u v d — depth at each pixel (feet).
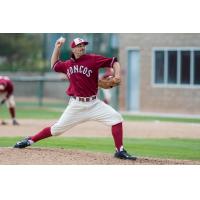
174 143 160.56
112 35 325.83
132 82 288.51
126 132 188.24
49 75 401.70
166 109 274.36
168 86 273.33
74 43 119.24
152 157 131.54
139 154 136.56
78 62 120.26
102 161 119.03
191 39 265.95
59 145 145.89
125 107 288.92
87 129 194.80
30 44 466.70
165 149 147.33
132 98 289.12
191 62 266.36
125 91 288.51
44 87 396.16
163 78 274.77
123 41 286.66
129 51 286.46
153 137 175.01
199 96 265.34
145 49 279.28
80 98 121.29
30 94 400.67
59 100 380.37
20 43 459.73
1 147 132.77
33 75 415.23
